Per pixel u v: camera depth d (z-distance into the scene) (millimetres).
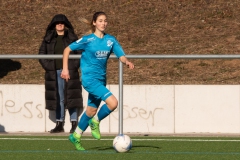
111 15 60562
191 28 56250
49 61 37500
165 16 59594
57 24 37562
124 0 63719
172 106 38500
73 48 26625
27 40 55594
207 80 43750
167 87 38469
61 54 35625
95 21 26781
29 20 60469
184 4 61938
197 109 38438
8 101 39344
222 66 46000
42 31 57594
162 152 27672
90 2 63938
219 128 38344
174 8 61281
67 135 36156
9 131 39344
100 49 26531
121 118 30375
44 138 33938
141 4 62656
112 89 38906
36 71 47219
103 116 27219
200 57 30969
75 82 37375
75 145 28281
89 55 26641
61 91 37781
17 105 39375
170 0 63000
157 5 62156
